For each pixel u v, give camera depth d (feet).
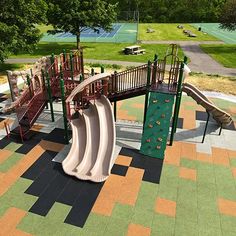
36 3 83.05
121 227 29.22
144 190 34.42
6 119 52.54
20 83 71.67
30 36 81.46
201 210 31.63
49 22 110.63
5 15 72.64
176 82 41.29
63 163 38.11
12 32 72.43
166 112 40.11
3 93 65.87
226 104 61.41
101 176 36.11
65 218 30.25
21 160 40.22
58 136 46.55
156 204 32.30
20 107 47.88
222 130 49.21
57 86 48.42
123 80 42.86
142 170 38.14
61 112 55.11
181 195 33.76
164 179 36.47
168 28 208.44
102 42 142.10
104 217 30.42
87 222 29.76
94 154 38.81
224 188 35.19
